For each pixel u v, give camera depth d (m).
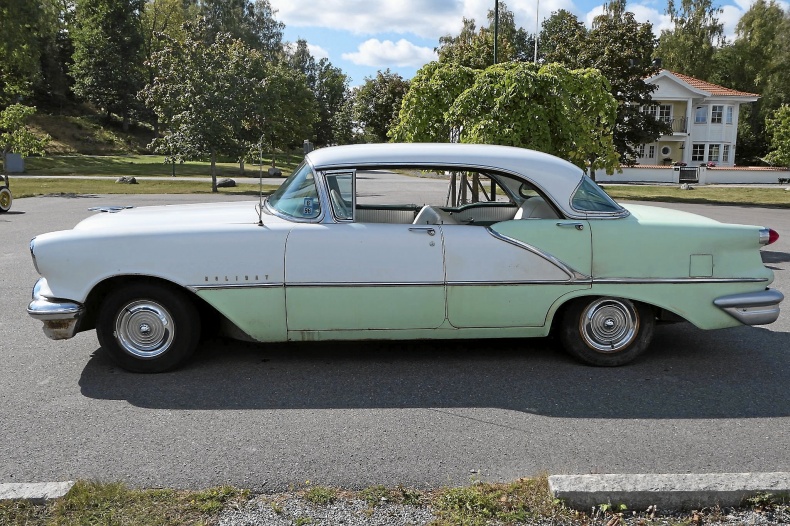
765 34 62.84
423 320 4.69
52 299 4.53
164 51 26.77
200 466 3.36
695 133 49.56
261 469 3.33
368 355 5.14
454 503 2.97
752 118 61.44
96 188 25.39
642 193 28.64
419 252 4.61
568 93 9.34
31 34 45.69
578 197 4.80
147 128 68.75
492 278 4.65
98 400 4.24
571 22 27.42
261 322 4.63
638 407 4.18
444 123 10.38
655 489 2.96
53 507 2.90
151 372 4.72
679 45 62.25
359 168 4.71
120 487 3.05
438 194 7.35
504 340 5.54
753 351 5.38
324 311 4.62
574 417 4.02
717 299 4.74
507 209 5.71
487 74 9.35
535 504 2.95
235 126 26.09
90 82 62.84
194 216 4.91
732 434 3.79
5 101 49.44
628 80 26.27
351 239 4.59
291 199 4.79
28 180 29.91
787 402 4.28
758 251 4.81
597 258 4.68
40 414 4.02
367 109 43.66
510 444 3.64
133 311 4.64
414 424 3.90
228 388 4.46
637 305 4.83
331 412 4.07
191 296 4.70
